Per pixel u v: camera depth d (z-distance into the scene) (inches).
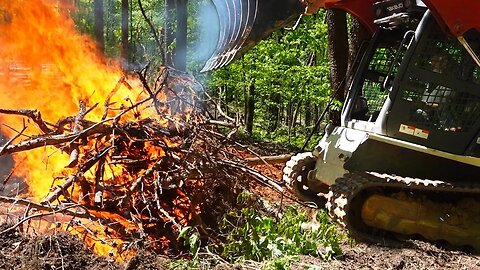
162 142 219.8
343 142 283.4
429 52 259.3
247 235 210.2
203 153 230.1
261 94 794.2
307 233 235.1
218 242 215.5
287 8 318.7
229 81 666.2
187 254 205.3
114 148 217.0
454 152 261.3
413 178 265.6
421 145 262.7
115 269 168.7
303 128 928.3
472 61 259.4
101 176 216.1
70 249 175.5
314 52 660.1
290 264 194.5
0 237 175.6
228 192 236.5
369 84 300.8
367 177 253.0
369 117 297.6
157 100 238.7
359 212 259.1
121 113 221.9
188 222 223.3
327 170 291.1
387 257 224.2
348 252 227.0
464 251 259.8
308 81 654.5
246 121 784.9
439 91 261.4
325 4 300.5
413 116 262.1
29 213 203.8
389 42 299.3
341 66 450.9
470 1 245.3
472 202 267.3
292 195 308.0
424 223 259.3
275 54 645.3
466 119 260.2
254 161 349.1
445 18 247.1
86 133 212.2
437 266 218.7
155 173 216.8
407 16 271.9
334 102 441.7
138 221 205.2
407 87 260.8
